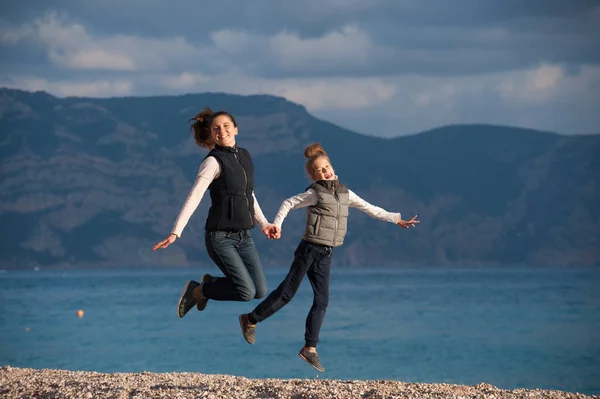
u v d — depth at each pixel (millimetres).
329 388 9047
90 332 47344
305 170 8883
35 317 62406
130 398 8836
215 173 8203
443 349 37281
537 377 27000
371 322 56562
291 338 42094
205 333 45969
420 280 185000
